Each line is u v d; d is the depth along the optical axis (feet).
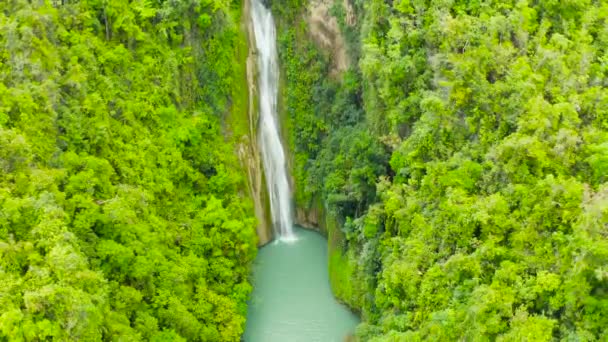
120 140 123.54
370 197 135.13
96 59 129.49
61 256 83.76
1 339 76.28
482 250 90.84
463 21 119.03
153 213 121.19
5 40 107.96
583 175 94.48
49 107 105.70
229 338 115.55
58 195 95.30
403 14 127.03
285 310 133.69
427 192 109.91
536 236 89.30
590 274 77.56
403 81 123.85
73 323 80.84
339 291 136.05
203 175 142.61
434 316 90.53
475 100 110.32
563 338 77.71
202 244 127.34
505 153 99.14
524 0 124.36
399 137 125.90
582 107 104.68
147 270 104.42
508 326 81.66
